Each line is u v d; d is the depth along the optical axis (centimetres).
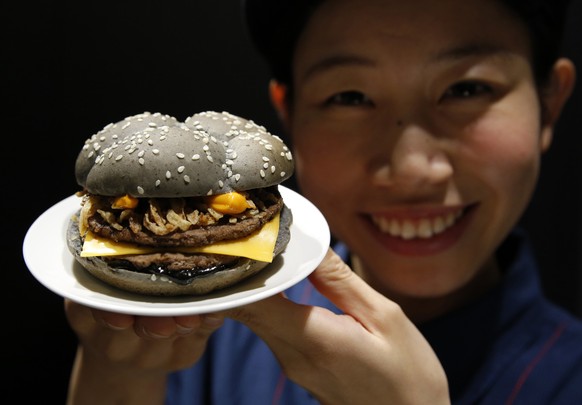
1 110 35
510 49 26
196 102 39
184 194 18
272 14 30
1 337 37
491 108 26
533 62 28
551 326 30
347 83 27
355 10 26
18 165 36
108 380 27
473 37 26
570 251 45
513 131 27
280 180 20
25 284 37
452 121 26
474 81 26
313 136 29
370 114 27
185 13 37
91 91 37
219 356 33
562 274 46
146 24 36
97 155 20
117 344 23
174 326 19
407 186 27
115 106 37
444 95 27
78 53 36
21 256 37
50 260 20
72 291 18
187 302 18
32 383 39
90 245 18
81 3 35
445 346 30
